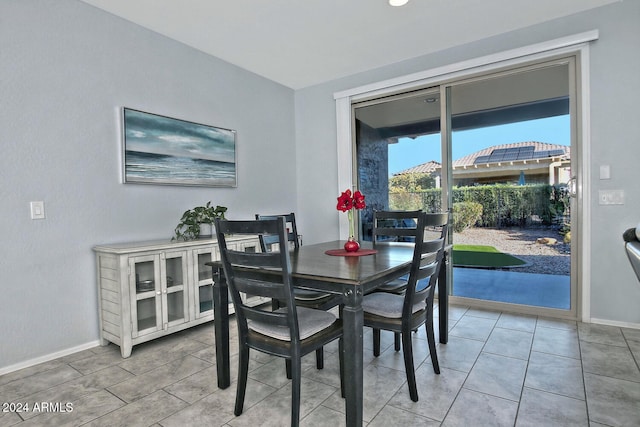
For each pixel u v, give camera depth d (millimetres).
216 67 3426
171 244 2555
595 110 2666
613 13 2584
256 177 3865
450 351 2273
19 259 2166
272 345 1526
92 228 2508
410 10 2635
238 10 2590
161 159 2920
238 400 1611
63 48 2355
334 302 2199
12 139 2135
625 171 2574
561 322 2766
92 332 2500
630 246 1230
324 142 4188
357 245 2270
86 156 2473
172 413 1641
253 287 1536
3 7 2098
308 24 2814
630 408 1600
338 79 4047
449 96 3371
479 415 1576
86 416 1627
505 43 3006
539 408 1617
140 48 2801
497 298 3186
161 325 2477
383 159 3854
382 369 2051
